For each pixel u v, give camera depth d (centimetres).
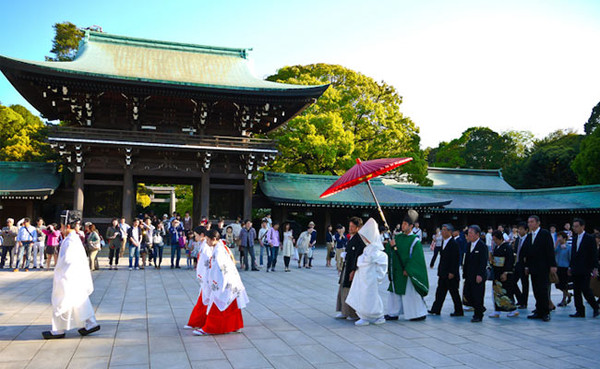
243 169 2909
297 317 903
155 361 592
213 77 2850
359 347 679
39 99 2742
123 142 2498
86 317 712
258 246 3130
